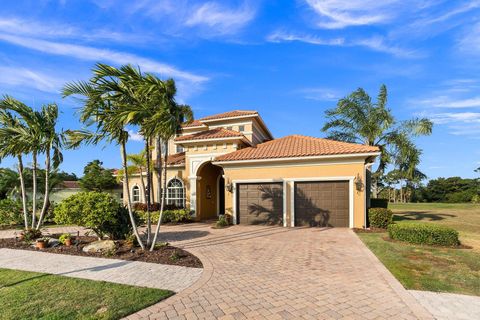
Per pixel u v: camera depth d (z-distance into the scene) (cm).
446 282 633
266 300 535
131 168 2078
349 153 1466
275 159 1608
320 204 1566
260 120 2409
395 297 549
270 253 934
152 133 901
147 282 641
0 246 1088
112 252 904
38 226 1262
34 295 556
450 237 1014
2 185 2434
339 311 488
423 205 3722
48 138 1273
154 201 2178
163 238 1237
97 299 533
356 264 790
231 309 495
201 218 2044
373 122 1962
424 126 1953
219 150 1969
